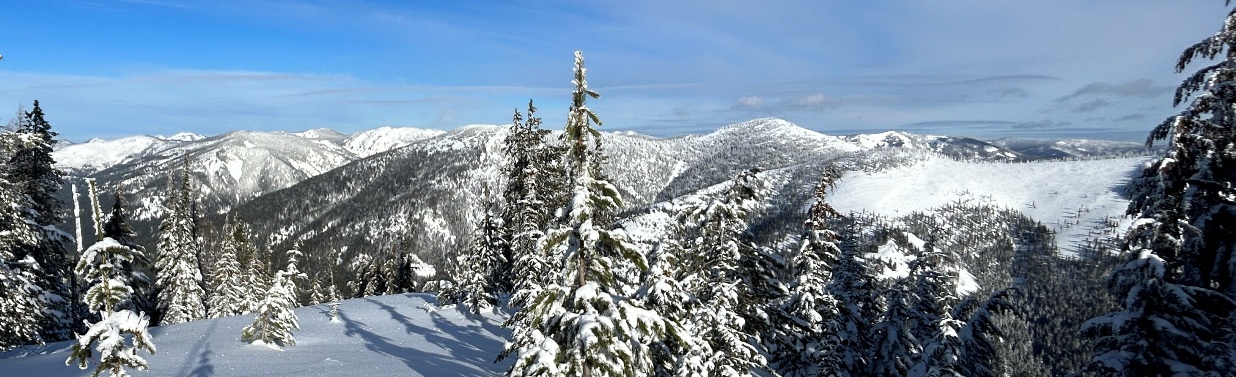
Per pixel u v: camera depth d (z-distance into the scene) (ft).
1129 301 44.14
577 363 36.09
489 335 111.34
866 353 88.22
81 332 118.62
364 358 84.69
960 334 69.87
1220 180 42.16
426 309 131.64
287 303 93.45
